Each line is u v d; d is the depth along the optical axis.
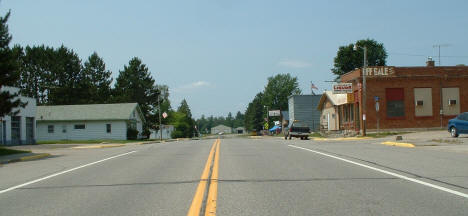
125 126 53.09
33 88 74.19
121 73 78.38
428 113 38.03
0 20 24.08
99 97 76.12
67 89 73.00
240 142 32.22
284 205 7.43
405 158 14.84
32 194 9.43
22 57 73.38
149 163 15.70
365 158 15.19
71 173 13.38
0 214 7.36
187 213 6.97
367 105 37.75
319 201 7.71
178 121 105.38
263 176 11.09
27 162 19.00
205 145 27.92
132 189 9.62
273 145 25.72
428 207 7.05
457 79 38.41
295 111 73.94
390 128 37.75
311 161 14.62
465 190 8.52
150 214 6.99
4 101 23.77
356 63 70.00
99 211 7.36
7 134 37.66
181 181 10.59
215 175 11.42
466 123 24.22
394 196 8.05
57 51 76.19
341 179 10.29
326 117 51.75
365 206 7.23
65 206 7.90
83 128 53.53
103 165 15.70
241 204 7.57
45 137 53.66
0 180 12.25
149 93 78.12
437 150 17.97
